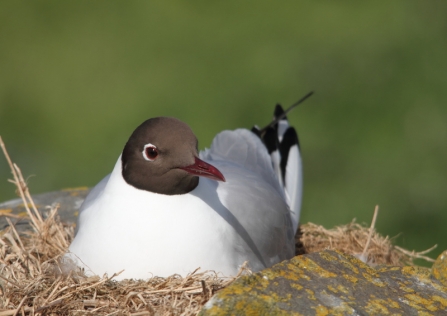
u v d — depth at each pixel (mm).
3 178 13820
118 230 6473
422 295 5812
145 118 14367
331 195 13141
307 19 16016
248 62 15242
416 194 13070
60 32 16359
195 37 15906
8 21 16688
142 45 15773
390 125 14148
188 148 6398
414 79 14719
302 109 14398
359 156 13773
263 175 8562
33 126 14836
